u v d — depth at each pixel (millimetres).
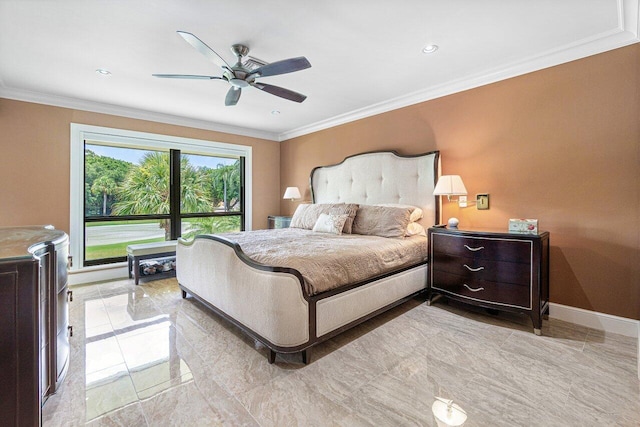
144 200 4297
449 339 2223
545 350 2041
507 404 1499
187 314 2723
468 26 2119
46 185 3455
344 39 2283
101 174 3939
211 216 4953
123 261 4133
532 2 1857
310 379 1729
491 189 2932
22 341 1113
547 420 1387
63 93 3383
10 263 1094
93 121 3748
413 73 2906
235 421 1398
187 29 2125
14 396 1102
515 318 2619
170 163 4516
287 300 1809
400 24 2088
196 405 1512
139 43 2314
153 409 1483
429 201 3342
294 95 2662
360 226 3420
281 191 5633
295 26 2104
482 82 2953
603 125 2314
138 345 2139
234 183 5234
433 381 1701
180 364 1895
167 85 3158
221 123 4801
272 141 5570
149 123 4191
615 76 2256
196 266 2754
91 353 2025
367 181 3973
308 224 3869
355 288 2246
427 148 3436
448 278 2803
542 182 2619
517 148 2754
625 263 2252
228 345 2143
